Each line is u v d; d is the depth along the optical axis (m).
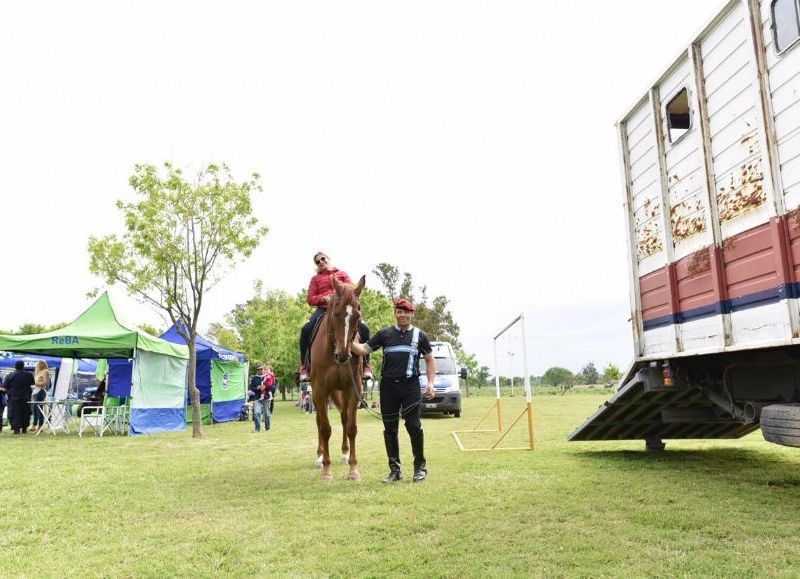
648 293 6.82
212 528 4.67
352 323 6.44
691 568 3.45
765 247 4.69
